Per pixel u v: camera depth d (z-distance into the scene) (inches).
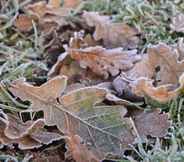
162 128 14.6
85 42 18.0
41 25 18.8
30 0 19.7
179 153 13.8
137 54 17.1
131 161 13.7
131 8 18.9
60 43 18.2
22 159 14.2
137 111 15.4
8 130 14.1
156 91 14.9
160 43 16.2
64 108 14.7
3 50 17.9
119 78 16.0
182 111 15.4
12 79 16.6
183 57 16.3
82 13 19.5
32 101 14.9
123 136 14.3
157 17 18.9
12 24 18.8
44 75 17.0
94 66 16.7
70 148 14.0
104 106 14.7
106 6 19.5
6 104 15.6
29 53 17.8
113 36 18.1
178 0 19.2
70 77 16.6
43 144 14.4
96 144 14.2
